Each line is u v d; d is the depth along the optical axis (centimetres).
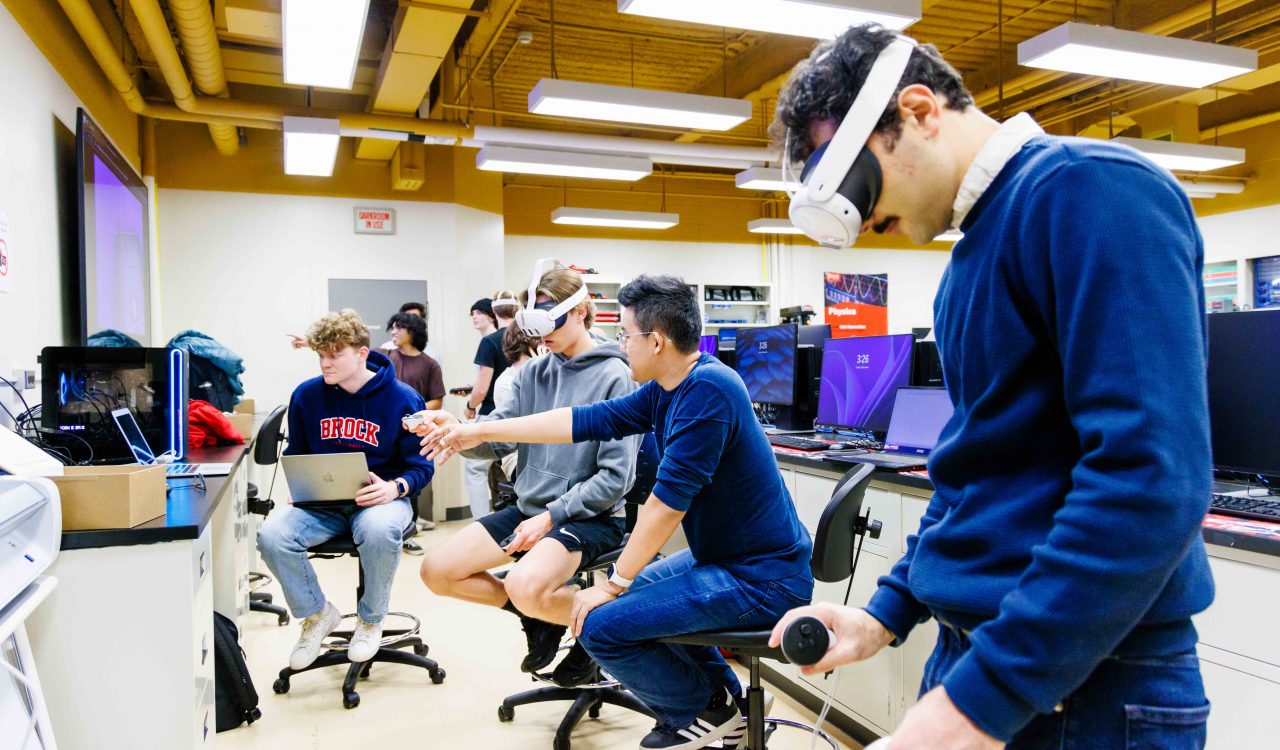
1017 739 77
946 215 85
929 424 270
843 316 1016
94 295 350
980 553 79
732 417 178
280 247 616
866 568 247
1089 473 64
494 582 229
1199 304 67
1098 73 446
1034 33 641
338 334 290
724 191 991
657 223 830
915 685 224
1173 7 570
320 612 290
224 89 517
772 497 188
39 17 315
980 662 65
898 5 361
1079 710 73
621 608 183
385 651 298
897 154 82
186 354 261
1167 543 59
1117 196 68
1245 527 158
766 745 237
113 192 400
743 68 683
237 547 318
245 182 608
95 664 168
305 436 305
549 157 604
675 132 830
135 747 171
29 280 295
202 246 597
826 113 85
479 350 466
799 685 277
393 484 288
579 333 239
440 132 566
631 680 190
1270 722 148
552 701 280
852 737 250
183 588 173
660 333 182
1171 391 62
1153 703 71
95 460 233
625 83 753
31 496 152
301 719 266
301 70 400
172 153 590
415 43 445
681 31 624
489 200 701
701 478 175
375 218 639
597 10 584
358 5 333
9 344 269
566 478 230
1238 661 154
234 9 445
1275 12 583
